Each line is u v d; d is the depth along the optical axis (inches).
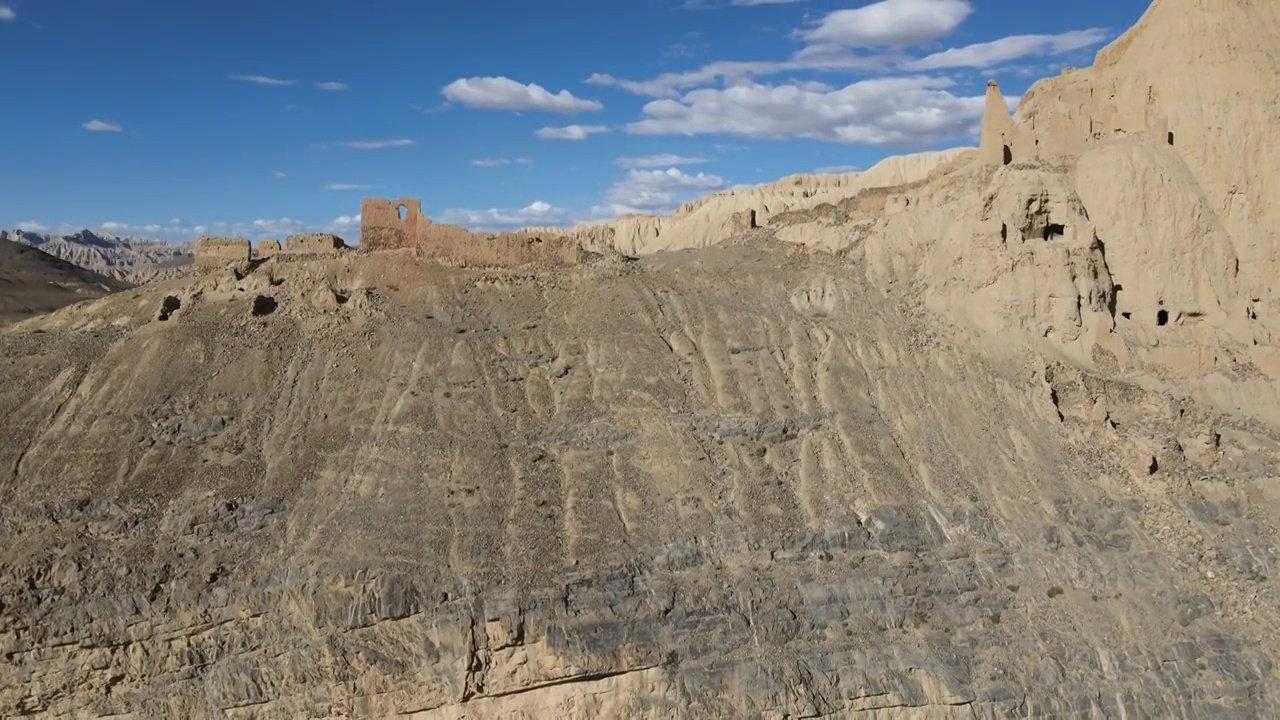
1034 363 2198.6
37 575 1631.4
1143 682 1770.4
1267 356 2327.8
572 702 1651.1
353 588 1648.6
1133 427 2145.7
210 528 1749.5
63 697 1588.3
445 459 1877.5
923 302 2383.1
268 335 2133.4
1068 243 2358.5
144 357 2046.0
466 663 1621.6
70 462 1830.7
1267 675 1797.5
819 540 1867.6
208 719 1594.5
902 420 2122.3
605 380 2108.8
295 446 1904.5
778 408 2100.1
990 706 1720.0
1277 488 2071.9
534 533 1764.3
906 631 1791.3
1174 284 2384.4
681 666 1680.6
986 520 1956.2
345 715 1619.1
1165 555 1946.4
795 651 1728.6
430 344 2129.7
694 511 1856.5
